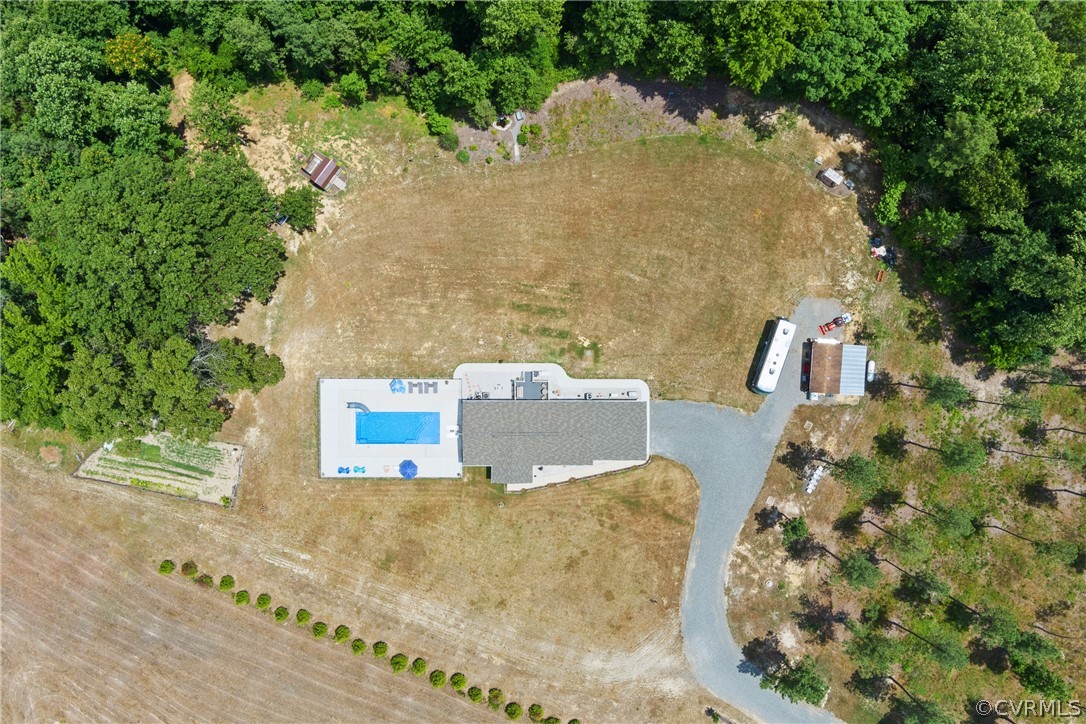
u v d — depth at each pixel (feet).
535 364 166.09
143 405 146.72
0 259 161.27
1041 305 149.48
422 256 165.99
